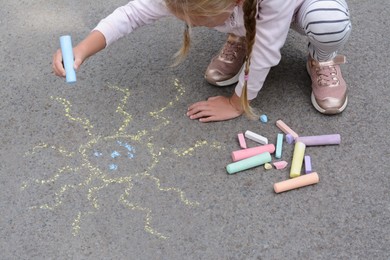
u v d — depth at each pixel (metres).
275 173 1.37
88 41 1.41
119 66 1.64
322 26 1.38
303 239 1.25
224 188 1.34
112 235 1.25
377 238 1.25
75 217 1.29
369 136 1.45
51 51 1.69
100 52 1.68
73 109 1.52
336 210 1.30
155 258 1.21
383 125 1.48
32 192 1.34
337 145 1.43
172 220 1.28
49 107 1.53
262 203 1.31
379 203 1.31
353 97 1.55
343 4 1.40
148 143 1.44
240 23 1.39
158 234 1.25
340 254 1.22
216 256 1.22
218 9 1.17
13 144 1.44
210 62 1.64
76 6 1.83
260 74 1.40
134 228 1.27
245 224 1.27
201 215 1.29
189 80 1.61
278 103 1.54
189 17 1.19
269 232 1.26
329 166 1.39
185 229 1.26
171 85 1.59
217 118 1.48
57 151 1.42
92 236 1.25
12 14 1.81
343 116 1.50
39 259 1.22
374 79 1.59
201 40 1.72
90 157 1.41
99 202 1.31
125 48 1.69
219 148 1.43
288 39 1.72
